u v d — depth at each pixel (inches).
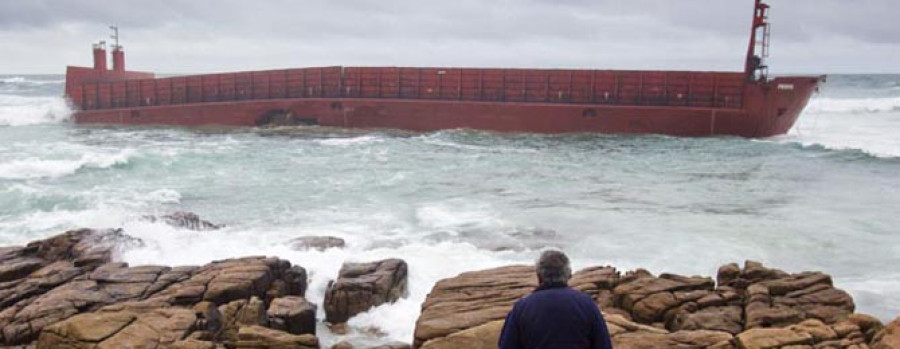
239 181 947.3
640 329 339.3
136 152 1179.9
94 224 682.2
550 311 165.6
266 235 634.2
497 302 397.4
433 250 577.6
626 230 659.4
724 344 317.4
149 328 366.6
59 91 3437.5
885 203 773.3
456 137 1499.8
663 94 1475.1
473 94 1598.2
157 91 1865.2
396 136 1535.4
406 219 710.5
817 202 783.7
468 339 323.9
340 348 380.5
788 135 1515.7
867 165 1060.5
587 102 1521.9
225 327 406.9
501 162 1121.4
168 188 890.1
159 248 582.2
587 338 166.4
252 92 1775.3
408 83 1642.5
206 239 615.5
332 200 813.9
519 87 1562.5
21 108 1987.0
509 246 605.0
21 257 543.8
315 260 546.6
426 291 498.6
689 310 403.2
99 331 359.9
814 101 2422.5
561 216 721.0
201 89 1817.2
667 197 822.5
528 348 167.3
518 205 778.8
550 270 172.7
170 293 445.1
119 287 460.4
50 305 425.7
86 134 1630.2
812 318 388.8
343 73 1683.1
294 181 946.7
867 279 509.7
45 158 1159.0
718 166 1065.5
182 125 1824.6
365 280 468.8
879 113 2231.8
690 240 620.1
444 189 883.4
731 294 419.8
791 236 630.5
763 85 1392.7
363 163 1118.4
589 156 1188.5
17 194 813.2
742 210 744.3
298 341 360.5
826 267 541.3
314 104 1700.3
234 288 445.1
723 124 1433.3
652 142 1378.0
